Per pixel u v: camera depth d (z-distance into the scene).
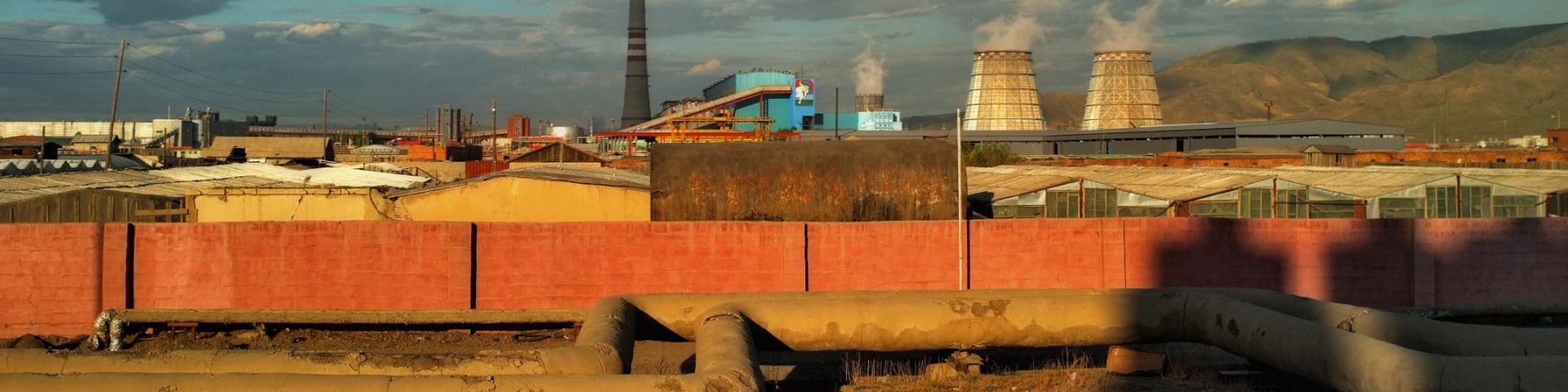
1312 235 18.78
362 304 17.95
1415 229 18.72
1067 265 18.78
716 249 18.38
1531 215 34.91
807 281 18.45
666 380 9.47
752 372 9.95
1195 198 34.97
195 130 155.25
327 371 10.33
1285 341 11.23
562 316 17.95
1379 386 9.67
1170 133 109.38
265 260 17.89
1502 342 11.15
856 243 18.55
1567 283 18.89
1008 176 46.72
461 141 148.25
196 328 17.69
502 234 18.17
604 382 9.44
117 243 17.62
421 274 18.02
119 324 17.12
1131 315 13.13
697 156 23.28
